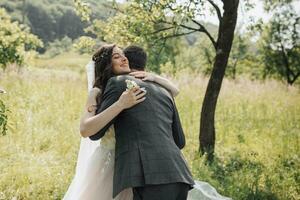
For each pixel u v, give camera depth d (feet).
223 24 27.04
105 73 12.60
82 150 14.28
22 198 18.39
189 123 35.09
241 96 47.83
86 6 28.40
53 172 21.26
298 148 30.48
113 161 12.99
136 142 11.08
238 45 135.85
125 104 11.30
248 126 36.65
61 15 440.45
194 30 27.58
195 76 50.93
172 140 11.53
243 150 29.94
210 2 26.99
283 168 26.53
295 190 22.59
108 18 28.45
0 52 62.85
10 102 35.60
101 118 11.23
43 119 32.12
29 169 21.17
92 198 13.00
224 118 38.55
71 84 46.19
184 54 136.67
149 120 11.35
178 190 11.05
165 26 29.22
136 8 26.91
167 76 49.47
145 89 11.91
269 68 133.18
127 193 12.39
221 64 27.27
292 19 122.52
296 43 125.59
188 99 42.70
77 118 34.58
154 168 10.79
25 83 44.37
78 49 30.25
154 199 10.75
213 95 27.48
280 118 40.01
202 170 23.75
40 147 26.50
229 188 21.30
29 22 417.08
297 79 131.95
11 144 25.17
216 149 29.96
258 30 31.50
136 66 13.30
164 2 26.27
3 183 19.30
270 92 51.37
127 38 28.02
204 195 18.12
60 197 18.51
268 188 22.18
